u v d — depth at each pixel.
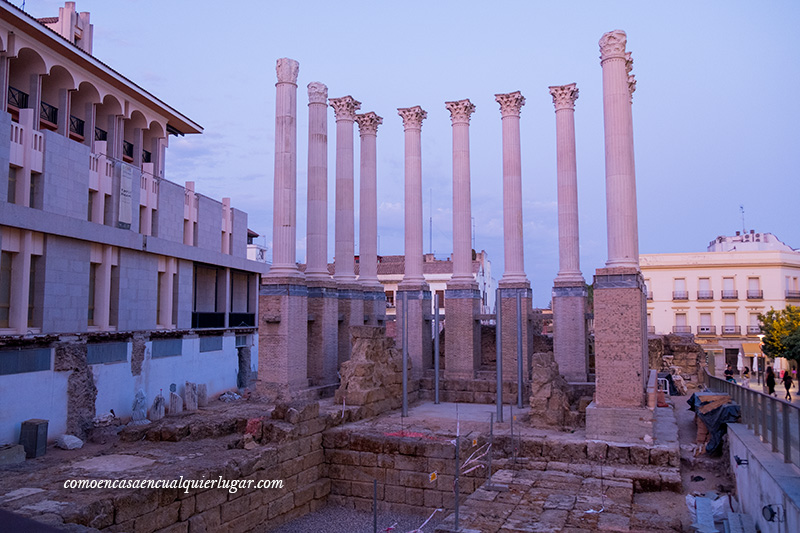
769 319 46.12
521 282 26.70
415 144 30.06
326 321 26.78
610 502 13.40
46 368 18.58
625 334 17.83
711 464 16.16
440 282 53.91
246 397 24.58
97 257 26.22
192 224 35.31
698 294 55.81
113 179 28.22
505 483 14.96
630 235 18.77
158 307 31.36
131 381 23.03
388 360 24.36
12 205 21.14
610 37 19.58
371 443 18.34
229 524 14.73
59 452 17.77
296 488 17.39
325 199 27.73
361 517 17.36
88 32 35.62
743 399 15.73
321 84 27.86
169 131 39.03
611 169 19.16
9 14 24.22
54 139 24.14
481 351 31.11
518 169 27.98
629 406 17.56
